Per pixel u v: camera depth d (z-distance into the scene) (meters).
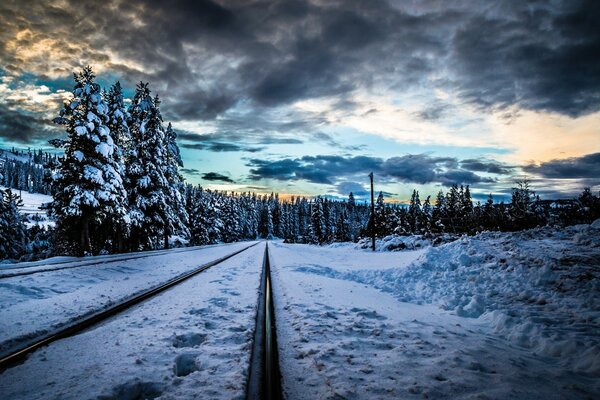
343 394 3.32
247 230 116.06
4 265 13.20
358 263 18.11
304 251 31.94
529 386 3.61
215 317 6.18
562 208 36.19
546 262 9.49
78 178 20.98
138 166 27.06
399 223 57.09
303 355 4.50
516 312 6.71
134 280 11.03
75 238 23.38
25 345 4.86
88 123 20.59
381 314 6.83
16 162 161.38
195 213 56.69
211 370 3.86
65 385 3.49
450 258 12.37
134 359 4.16
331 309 7.09
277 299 8.25
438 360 4.29
